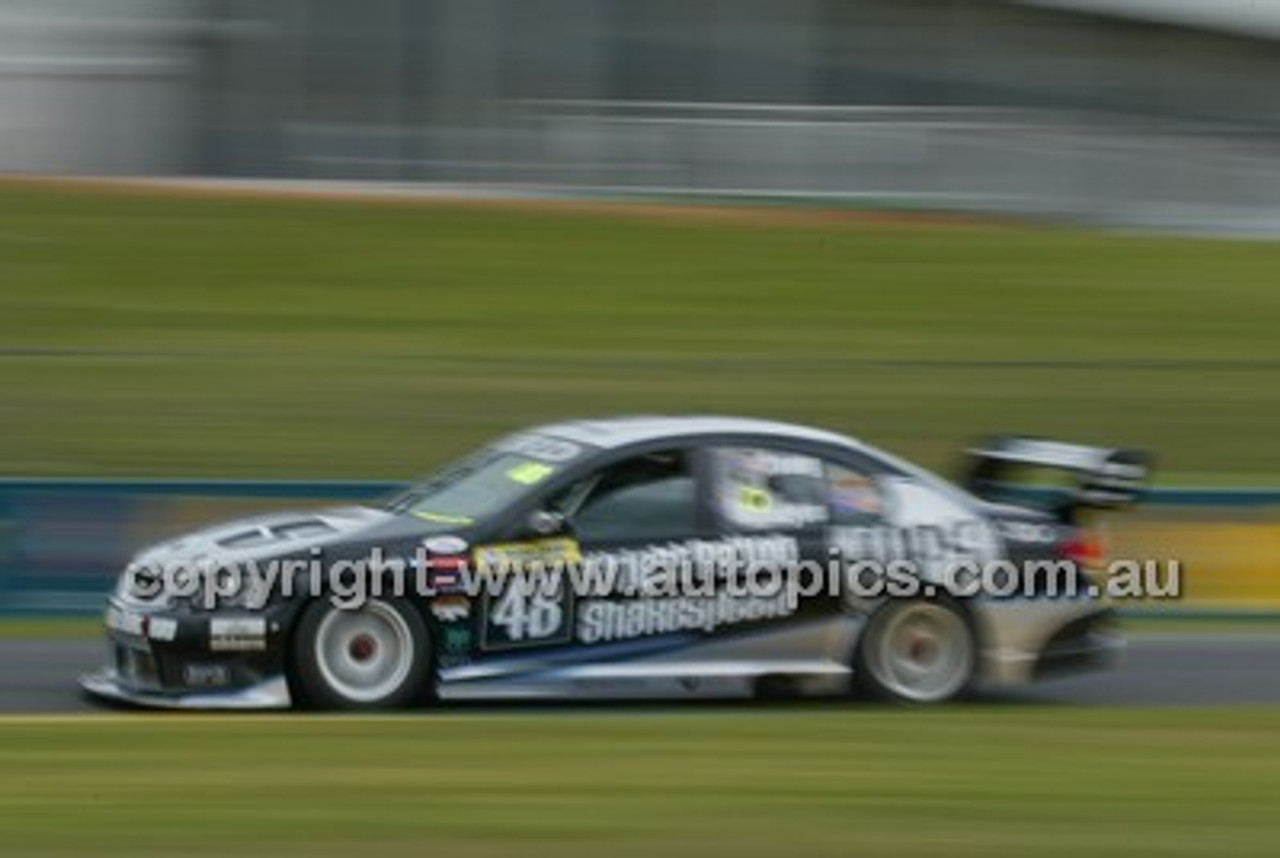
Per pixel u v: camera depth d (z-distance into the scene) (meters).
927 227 112.88
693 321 91.50
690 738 28.30
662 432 33.75
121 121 116.81
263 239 102.69
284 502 47.16
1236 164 123.69
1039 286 100.94
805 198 117.75
